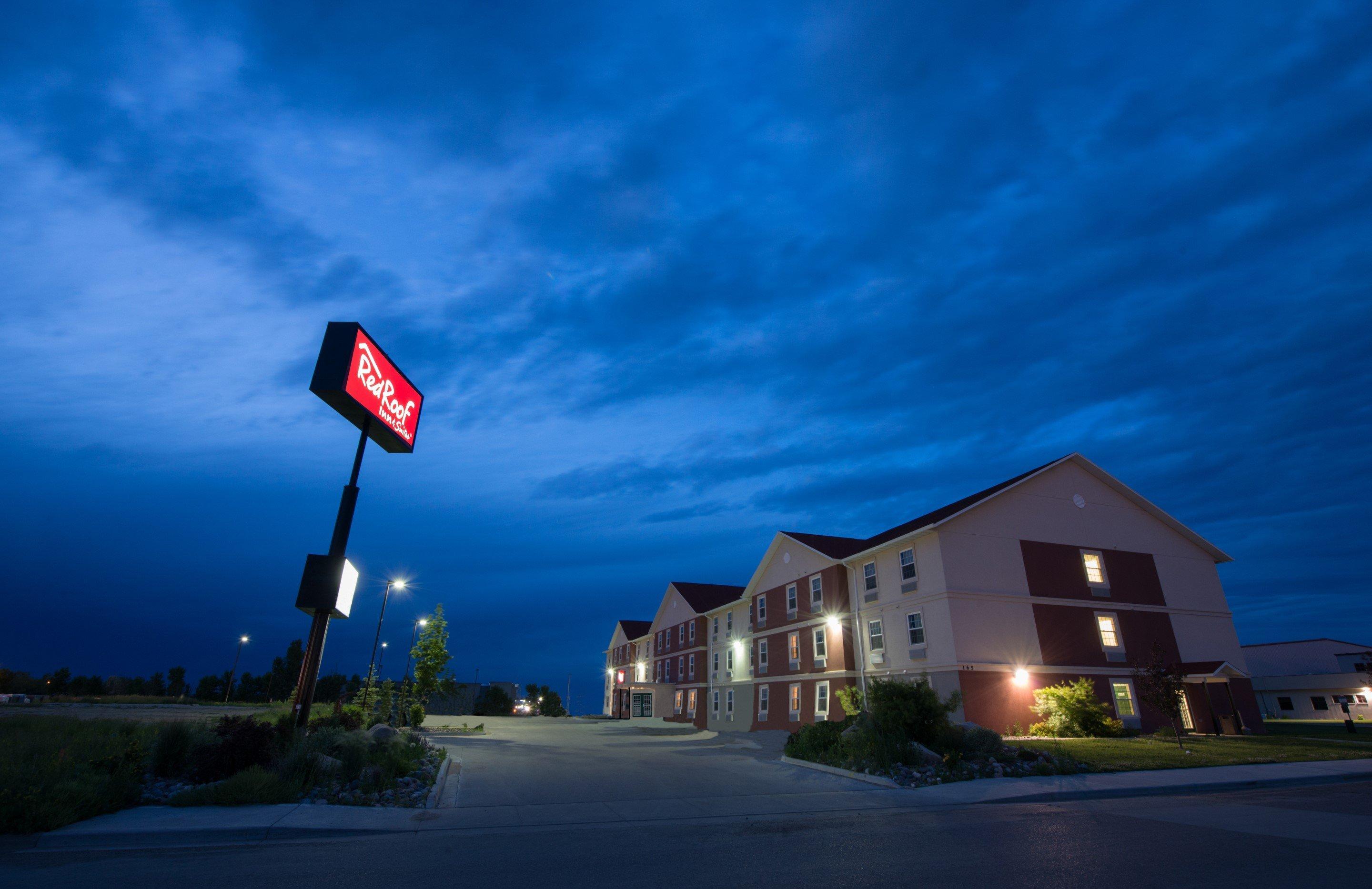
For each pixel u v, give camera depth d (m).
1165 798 12.76
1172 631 30.97
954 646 26.69
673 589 59.03
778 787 13.89
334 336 16.12
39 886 6.52
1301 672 55.97
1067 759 15.88
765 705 39.94
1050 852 8.27
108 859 7.63
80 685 67.62
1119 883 6.86
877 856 8.05
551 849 8.41
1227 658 31.67
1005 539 29.27
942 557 27.89
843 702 29.23
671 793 13.01
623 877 7.09
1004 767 15.51
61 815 8.74
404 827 9.55
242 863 7.47
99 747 12.58
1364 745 22.31
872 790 13.50
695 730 45.31
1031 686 27.23
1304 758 17.98
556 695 76.56
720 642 48.50
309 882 6.74
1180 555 32.81
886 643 30.70
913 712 16.56
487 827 9.84
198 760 11.69
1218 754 18.36
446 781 13.41
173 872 7.04
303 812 9.89
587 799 12.28
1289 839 9.01
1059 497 31.14
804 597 37.12
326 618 15.20
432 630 35.69
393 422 17.67
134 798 10.20
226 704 55.91
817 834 9.45
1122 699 28.64
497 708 67.56
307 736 13.25
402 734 17.97
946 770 14.72
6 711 28.30
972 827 9.93
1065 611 29.16
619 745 26.02
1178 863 7.69
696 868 7.46
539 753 20.09
